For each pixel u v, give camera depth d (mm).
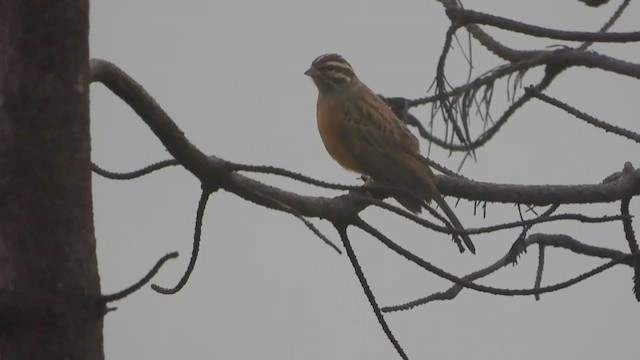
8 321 7238
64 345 7316
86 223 7363
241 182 9258
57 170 7215
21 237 7219
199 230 9445
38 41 7062
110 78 8383
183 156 9023
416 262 10102
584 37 11898
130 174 9344
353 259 10188
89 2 7207
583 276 10820
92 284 7422
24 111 7121
